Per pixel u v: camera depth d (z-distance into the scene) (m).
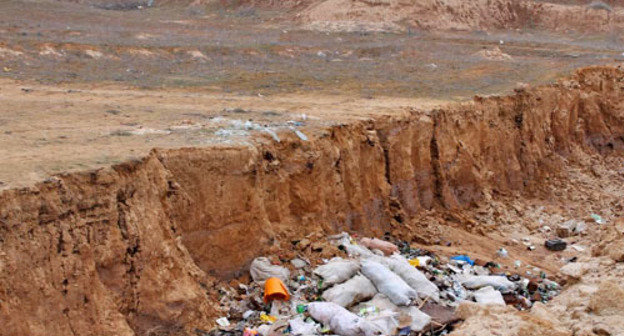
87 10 63.38
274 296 13.26
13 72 29.88
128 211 11.81
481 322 12.58
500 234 22.91
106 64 34.62
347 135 18.91
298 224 16.30
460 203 24.03
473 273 17.48
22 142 14.31
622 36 59.94
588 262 17.00
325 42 49.28
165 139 15.15
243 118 19.70
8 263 9.61
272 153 15.93
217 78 32.50
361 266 14.49
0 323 9.24
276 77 33.41
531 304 15.54
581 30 62.56
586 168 30.78
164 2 77.12
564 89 32.00
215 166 14.09
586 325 12.95
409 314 13.34
